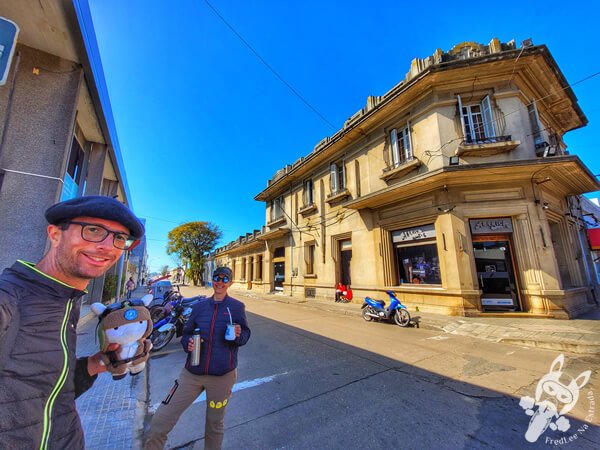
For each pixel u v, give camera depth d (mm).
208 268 37625
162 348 5586
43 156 4328
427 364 4426
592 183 8625
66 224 1053
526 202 7871
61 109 4555
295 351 5191
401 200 9742
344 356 4871
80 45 4426
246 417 2863
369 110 10891
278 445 2402
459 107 8586
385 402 3162
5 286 882
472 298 7676
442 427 2662
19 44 4398
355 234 11773
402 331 6887
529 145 8188
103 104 5941
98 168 7652
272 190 19016
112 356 1248
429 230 9008
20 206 4105
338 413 2930
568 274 8875
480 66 8328
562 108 10445
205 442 2039
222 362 2068
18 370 811
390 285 9914
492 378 3822
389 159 10555
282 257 18203
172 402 2002
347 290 11719
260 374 4039
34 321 884
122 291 17359
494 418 2811
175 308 6488
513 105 8445
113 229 1084
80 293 1062
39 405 841
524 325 6418
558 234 9211
